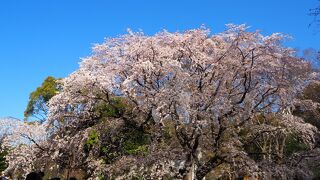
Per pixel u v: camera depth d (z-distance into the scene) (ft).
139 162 43.04
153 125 44.83
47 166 51.29
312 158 45.88
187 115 40.73
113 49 46.21
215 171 51.13
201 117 40.88
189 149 42.57
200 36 44.65
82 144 46.62
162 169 42.32
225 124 42.19
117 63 44.01
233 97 43.98
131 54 43.39
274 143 63.46
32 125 49.90
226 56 42.96
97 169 45.73
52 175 52.54
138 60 42.75
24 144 48.29
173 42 44.24
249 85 42.34
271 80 43.86
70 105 45.62
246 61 43.04
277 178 44.68
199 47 44.32
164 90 39.75
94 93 43.60
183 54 44.24
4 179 43.27
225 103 41.27
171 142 45.11
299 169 44.09
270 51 42.57
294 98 45.50
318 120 56.08
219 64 42.45
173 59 43.06
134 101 43.09
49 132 49.21
